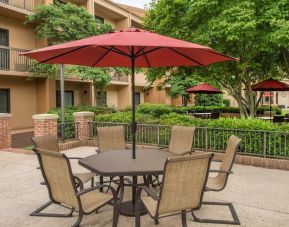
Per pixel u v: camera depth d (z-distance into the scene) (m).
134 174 3.86
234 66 10.84
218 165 7.30
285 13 8.31
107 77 14.73
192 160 3.27
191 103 31.08
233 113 20.06
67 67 14.02
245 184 5.77
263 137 7.31
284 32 7.54
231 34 8.40
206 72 11.19
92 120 10.38
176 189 3.30
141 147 9.09
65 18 14.20
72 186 3.41
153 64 5.70
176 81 22.80
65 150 9.24
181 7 10.20
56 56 4.73
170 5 10.31
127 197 4.96
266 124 7.40
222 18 8.66
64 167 3.40
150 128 9.09
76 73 13.75
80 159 4.60
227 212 4.43
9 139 9.43
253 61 10.27
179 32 10.31
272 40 8.15
